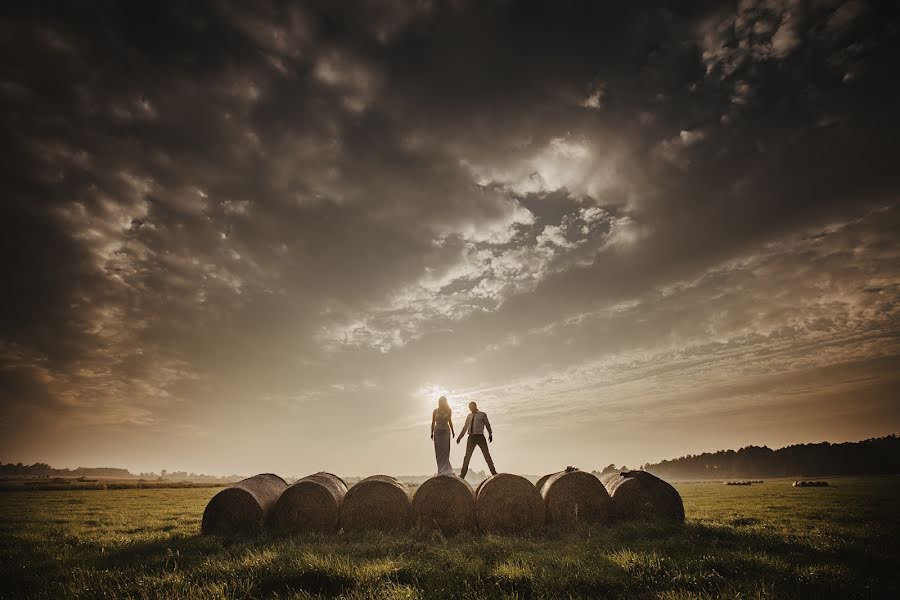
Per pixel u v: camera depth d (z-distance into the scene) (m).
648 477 11.33
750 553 7.24
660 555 6.98
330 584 5.88
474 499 10.45
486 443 12.95
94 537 10.52
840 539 8.79
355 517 10.34
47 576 6.56
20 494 34.72
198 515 16.50
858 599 5.30
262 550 8.02
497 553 7.59
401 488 10.58
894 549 7.98
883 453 123.19
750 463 156.00
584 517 10.70
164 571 6.61
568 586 5.57
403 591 5.33
